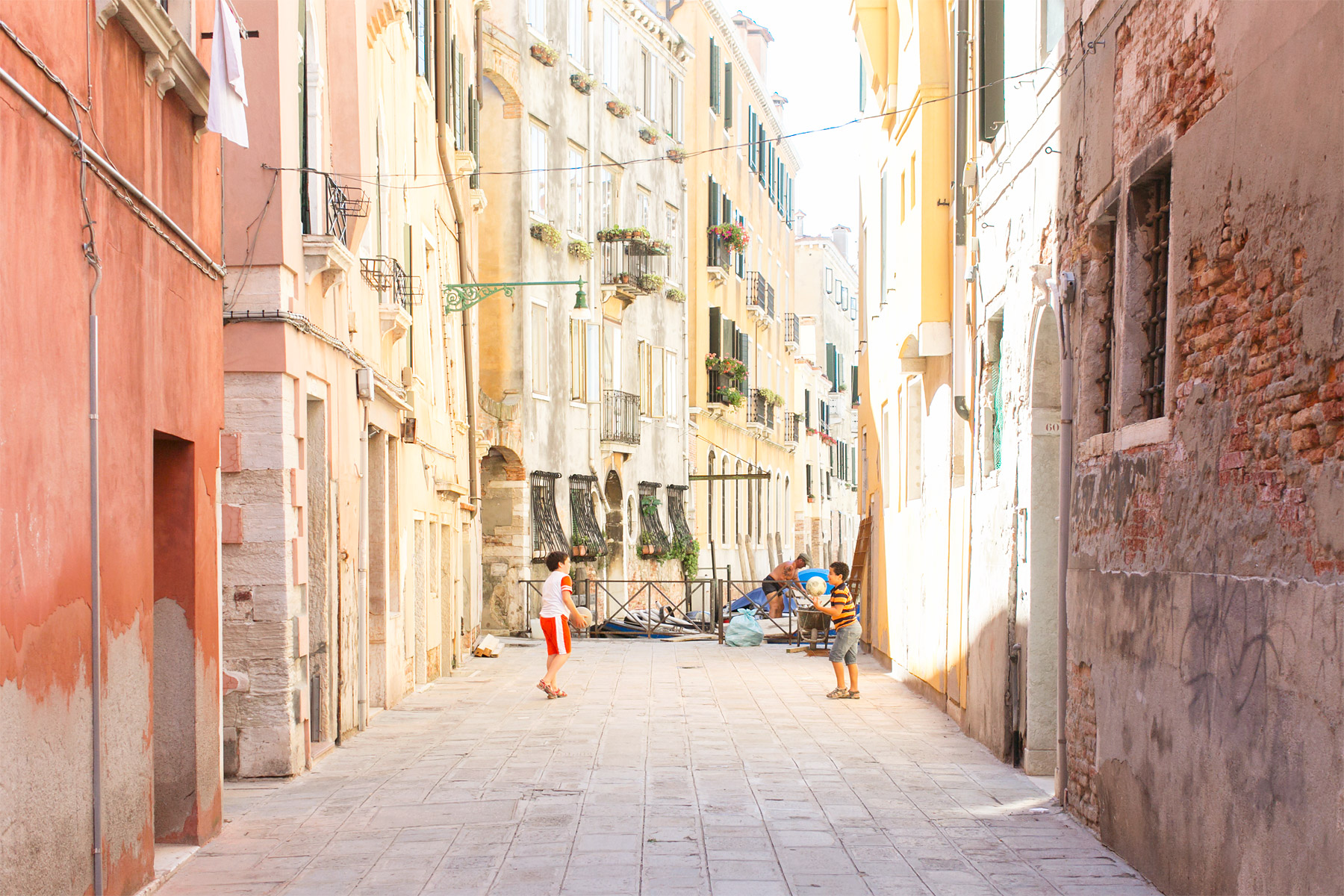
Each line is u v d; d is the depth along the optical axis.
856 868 7.64
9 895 5.21
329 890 7.15
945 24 14.73
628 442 31.47
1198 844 6.70
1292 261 5.77
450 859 7.85
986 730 12.13
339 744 12.35
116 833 6.57
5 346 5.22
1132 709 7.85
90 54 6.30
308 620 11.77
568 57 29.23
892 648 19.14
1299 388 5.67
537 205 27.59
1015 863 7.80
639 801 9.59
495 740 12.58
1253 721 6.06
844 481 66.50
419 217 18.12
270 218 10.45
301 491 10.91
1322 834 5.34
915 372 16.67
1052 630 10.71
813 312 61.59
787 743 12.43
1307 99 5.61
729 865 7.69
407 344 16.91
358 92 13.23
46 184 5.69
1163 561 7.38
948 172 14.61
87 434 6.18
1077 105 9.36
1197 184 6.95
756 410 45.16
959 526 13.96
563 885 7.24
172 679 8.11
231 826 8.80
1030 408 10.72
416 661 17.38
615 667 20.20
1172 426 7.30
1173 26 7.39
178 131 7.82
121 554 6.68
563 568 16.31
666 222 35.72
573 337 29.20
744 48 44.69
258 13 10.48
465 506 21.70
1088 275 9.12
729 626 24.19
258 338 10.41
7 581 5.23
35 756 5.51
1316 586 5.45
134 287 6.91
